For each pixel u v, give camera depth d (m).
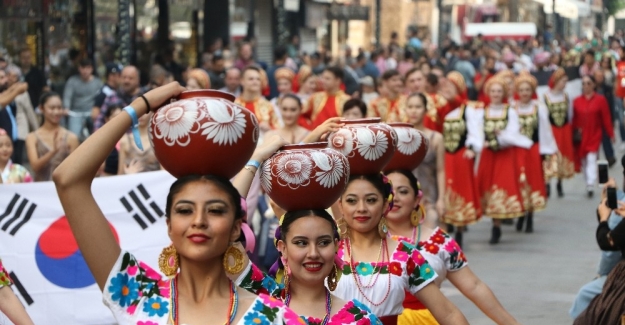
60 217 9.09
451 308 6.37
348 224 6.39
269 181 5.25
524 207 15.58
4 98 10.93
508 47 38.12
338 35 48.41
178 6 26.00
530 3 62.66
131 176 9.15
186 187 4.04
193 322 4.04
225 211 4.03
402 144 7.28
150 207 9.17
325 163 5.20
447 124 14.94
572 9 62.22
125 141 10.62
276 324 4.09
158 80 15.97
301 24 37.16
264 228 10.72
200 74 14.44
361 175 6.38
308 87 18.30
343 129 6.34
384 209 6.41
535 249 14.92
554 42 58.81
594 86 20.22
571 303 11.50
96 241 4.08
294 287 5.42
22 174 10.65
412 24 54.38
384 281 6.29
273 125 14.94
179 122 4.04
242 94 15.42
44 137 11.98
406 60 30.61
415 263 6.36
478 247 15.16
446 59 37.00
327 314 5.36
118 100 14.95
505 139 15.26
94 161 4.09
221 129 4.04
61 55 20.81
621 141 30.55
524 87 15.95
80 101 18.23
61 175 4.06
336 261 5.43
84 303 9.06
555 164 19.58
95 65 21.52
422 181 12.43
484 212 15.57
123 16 19.94
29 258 9.05
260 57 32.97
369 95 21.20
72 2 20.94
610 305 7.41
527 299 11.70
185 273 4.10
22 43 19.72
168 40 24.97
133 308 4.07
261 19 32.88
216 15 28.48
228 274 4.15
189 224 3.99
